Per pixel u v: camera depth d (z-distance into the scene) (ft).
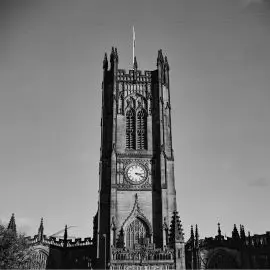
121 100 515.50
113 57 533.96
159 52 540.52
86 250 514.68
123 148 490.90
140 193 469.98
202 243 482.28
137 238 451.94
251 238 497.05
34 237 522.06
